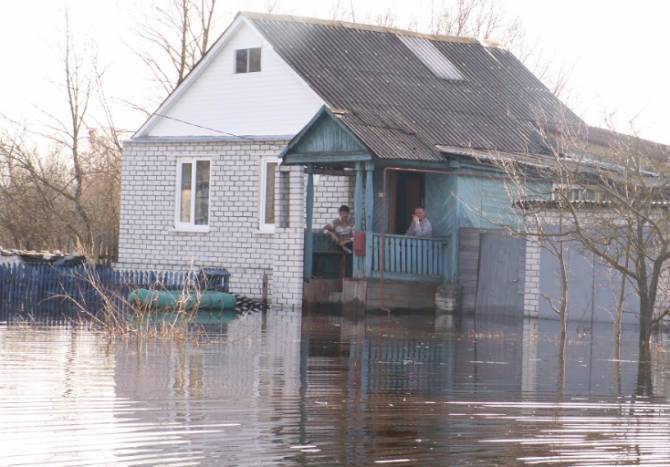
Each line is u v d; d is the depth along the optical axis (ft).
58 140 170.09
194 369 60.08
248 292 122.42
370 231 105.91
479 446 42.52
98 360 62.64
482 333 86.02
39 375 56.44
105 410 47.44
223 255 126.72
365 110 116.98
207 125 129.29
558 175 92.63
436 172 109.50
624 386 57.47
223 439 42.63
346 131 105.60
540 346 76.74
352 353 69.97
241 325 88.43
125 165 134.41
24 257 125.39
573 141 93.45
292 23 128.36
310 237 111.55
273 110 124.16
